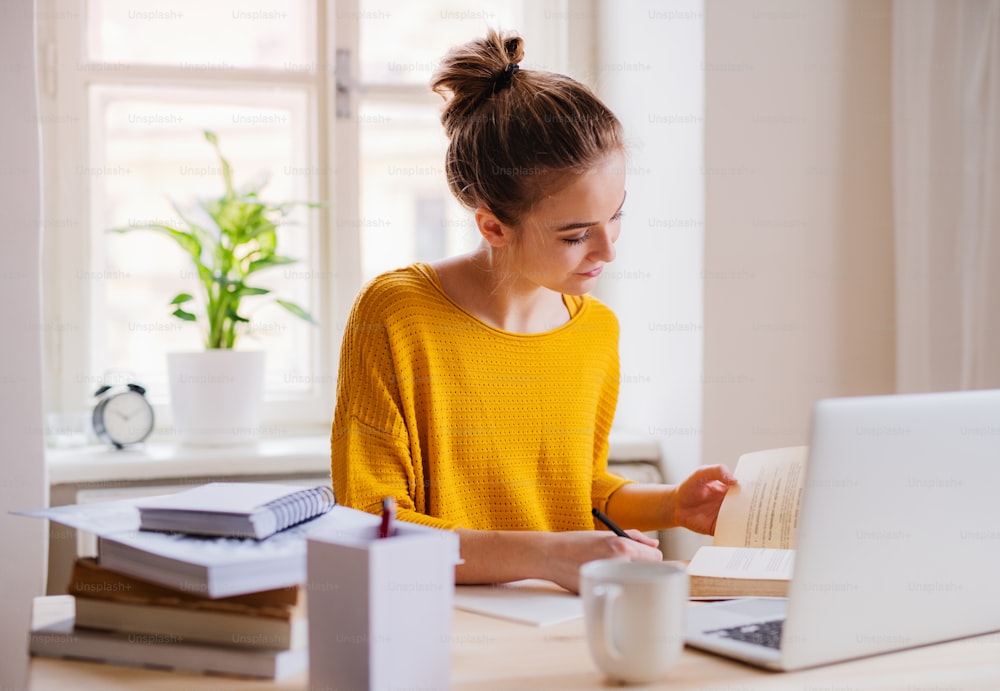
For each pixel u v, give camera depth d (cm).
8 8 166
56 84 207
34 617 88
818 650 77
